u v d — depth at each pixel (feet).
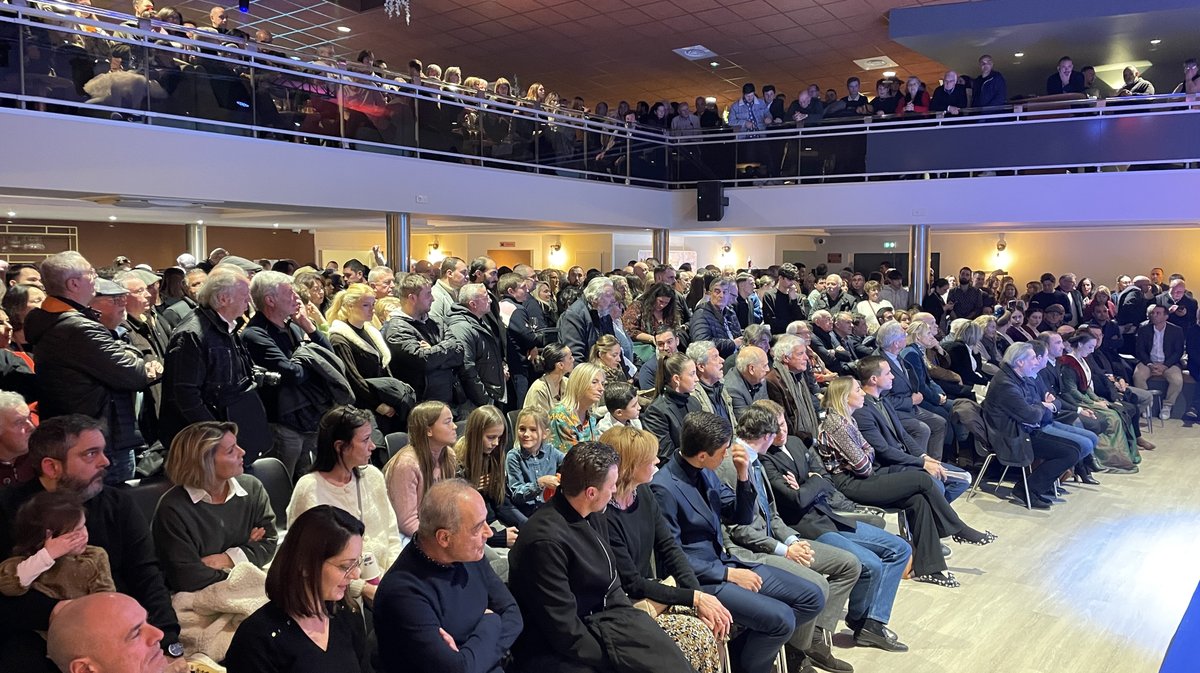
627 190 35.55
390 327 15.28
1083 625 13.47
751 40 43.47
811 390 18.88
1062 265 47.19
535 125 31.50
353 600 8.25
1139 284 34.81
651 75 51.52
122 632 6.08
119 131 20.26
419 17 40.98
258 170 23.15
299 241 50.19
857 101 36.19
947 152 32.73
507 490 12.35
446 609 7.97
